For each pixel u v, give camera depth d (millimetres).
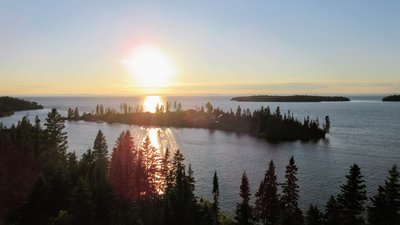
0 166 97812
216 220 85500
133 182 95625
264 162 182375
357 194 74750
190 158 191375
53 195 77625
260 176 149000
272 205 87375
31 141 114688
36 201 75875
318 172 159000
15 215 75688
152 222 80062
